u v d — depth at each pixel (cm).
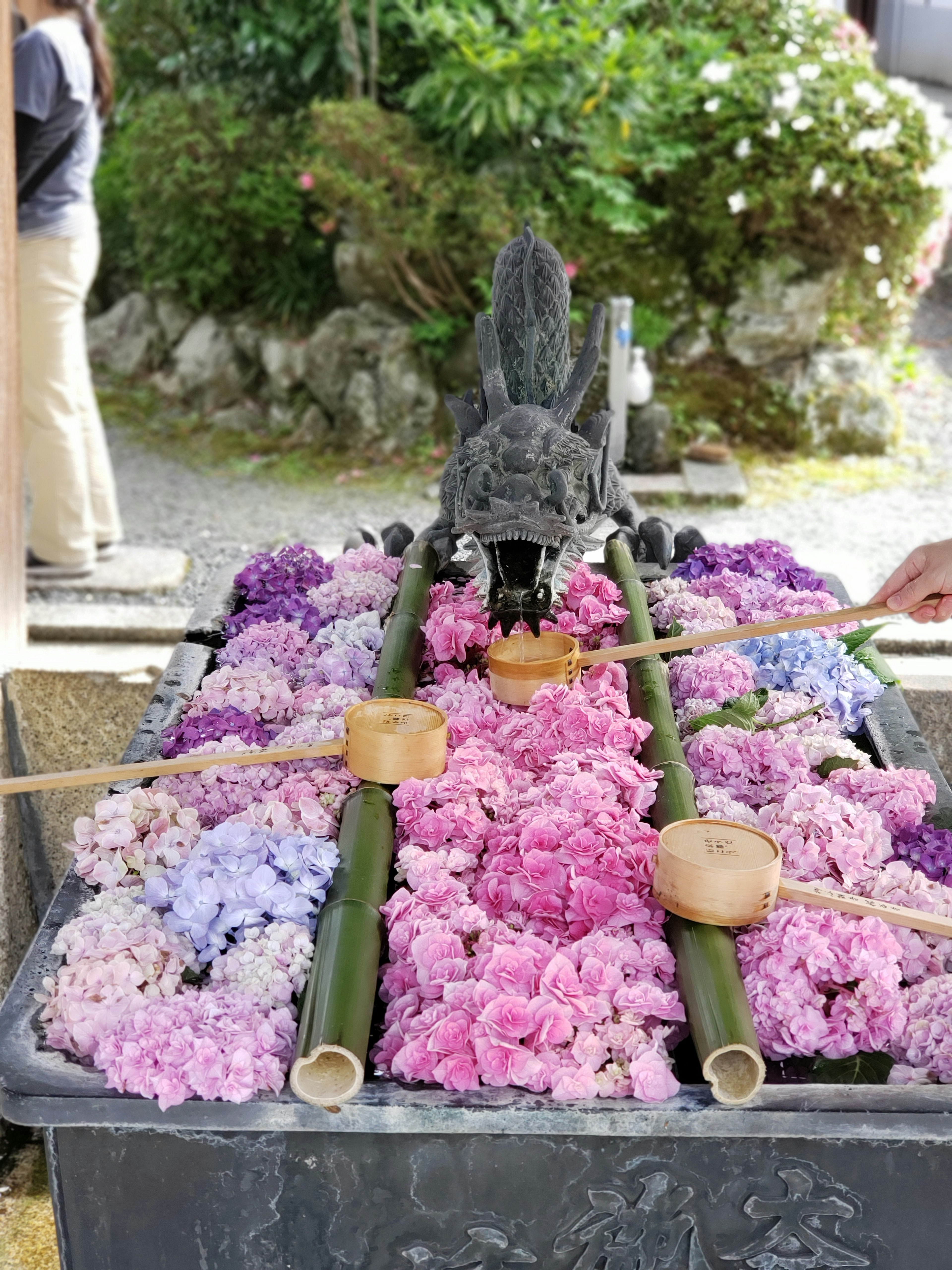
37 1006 143
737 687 209
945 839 170
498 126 591
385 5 641
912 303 615
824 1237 135
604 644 231
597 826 158
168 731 199
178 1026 135
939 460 582
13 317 295
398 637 219
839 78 564
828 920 145
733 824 158
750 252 579
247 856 157
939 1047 137
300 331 645
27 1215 216
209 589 265
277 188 616
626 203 564
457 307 604
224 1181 134
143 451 618
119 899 158
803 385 587
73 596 436
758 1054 128
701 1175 133
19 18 420
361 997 137
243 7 675
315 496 557
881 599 196
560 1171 133
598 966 138
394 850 173
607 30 586
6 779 220
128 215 699
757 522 508
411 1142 132
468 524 179
